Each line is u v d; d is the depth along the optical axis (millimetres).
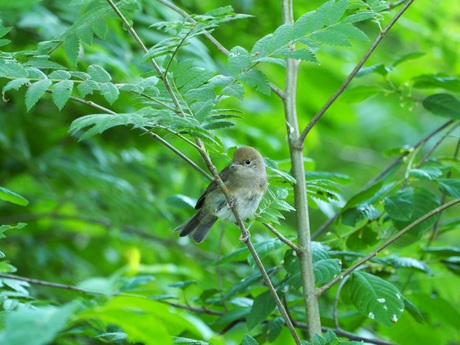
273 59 7031
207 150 7672
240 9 14609
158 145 15703
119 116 5906
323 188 9016
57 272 16219
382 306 7875
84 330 7688
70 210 16234
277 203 7742
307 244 8148
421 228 9414
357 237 10055
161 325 4762
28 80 6641
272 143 15617
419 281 11383
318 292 7938
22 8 11484
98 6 8469
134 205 14461
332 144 23109
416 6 16031
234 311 9438
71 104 14797
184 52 12828
